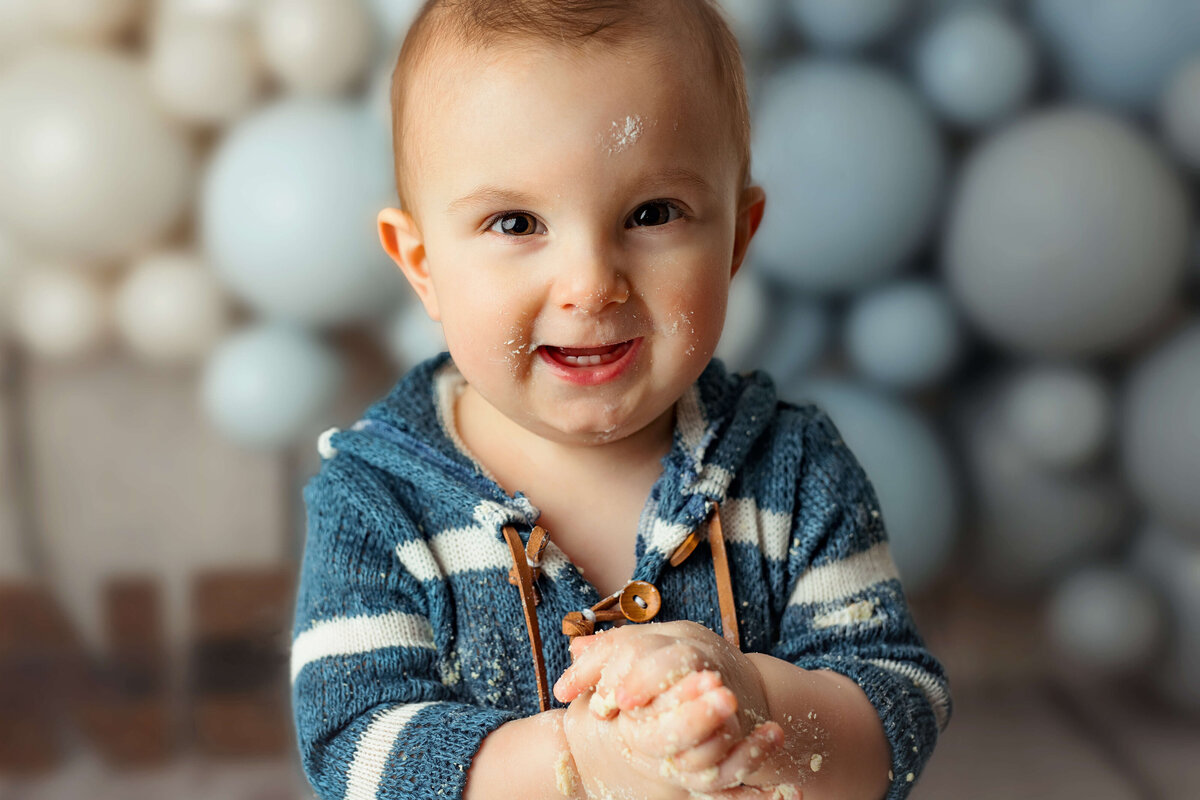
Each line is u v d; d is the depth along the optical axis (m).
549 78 0.75
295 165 2.04
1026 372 2.16
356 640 0.82
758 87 2.06
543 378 0.80
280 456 2.29
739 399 0.95
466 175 0.77
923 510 2.06
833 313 2.22
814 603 0.88
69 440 2.29
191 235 2.21
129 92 2.12
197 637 2.14
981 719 2.14
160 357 2.20
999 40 2.10
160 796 1.88
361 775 0.77
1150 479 2.02
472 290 0.78
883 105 2.07
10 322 2.24
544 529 0.85
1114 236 1.97
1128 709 2.18
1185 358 2.03
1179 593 2.10
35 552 2.28
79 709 2.04
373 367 2.31
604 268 0.75
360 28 2.12
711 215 0.80
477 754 0.75
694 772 0.63
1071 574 2.20
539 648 0.83
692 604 0.85
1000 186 2.04
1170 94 2.08
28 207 2.07
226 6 2.17
